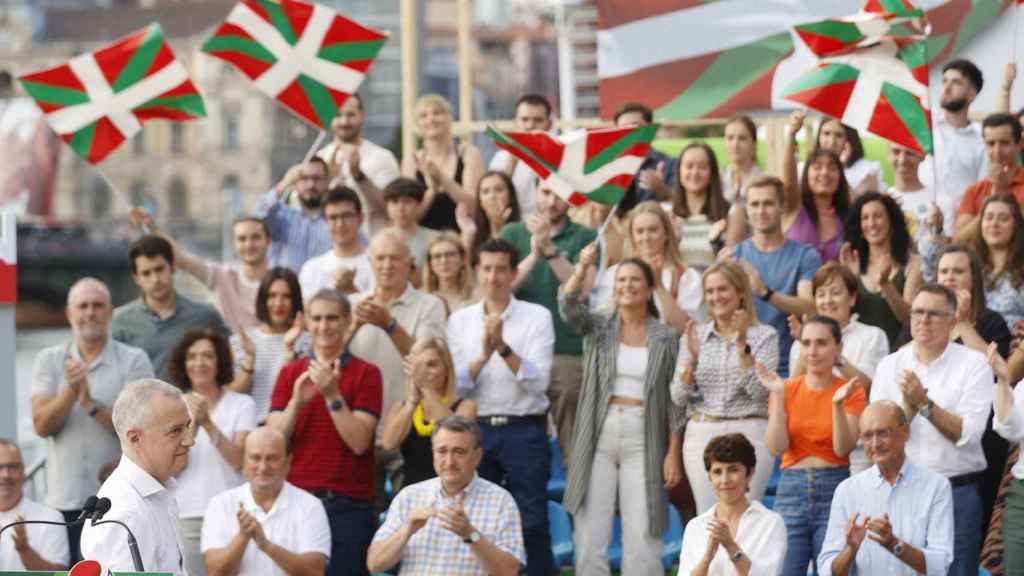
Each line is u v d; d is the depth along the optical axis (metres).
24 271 161.50
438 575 19.83
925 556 18.61
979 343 20.64
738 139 24.75
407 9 29.30
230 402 21.67
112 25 199.12
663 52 28.31
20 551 20.27
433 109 26.20
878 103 23.08
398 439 21.47
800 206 24.19
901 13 22.81
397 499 20.12
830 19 23.12
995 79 27.45
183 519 21.08
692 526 19.25
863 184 25.17
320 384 20.86
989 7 27.38
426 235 24.86
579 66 55.53
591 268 23.50
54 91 24.66
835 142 25.70
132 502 14.68
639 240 22.59
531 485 21.70
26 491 24.33
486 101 168.12
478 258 23.11
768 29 28.03
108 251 165.38
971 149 25.94
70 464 21.86
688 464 20.95
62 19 196.75
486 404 21.77
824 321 20.09
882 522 18.47
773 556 18.84
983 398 19.77
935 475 19.00
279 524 20.20
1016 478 19.83
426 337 21.50
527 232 24.03
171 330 23.39
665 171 25.89
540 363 21.92
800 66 27.94
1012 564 19.83
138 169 196.12
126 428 14.84
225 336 22.78
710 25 28.19
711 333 21.12
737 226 24.16
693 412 21.08
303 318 22.78
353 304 23.20
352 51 24.95
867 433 18.91
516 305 22.27
